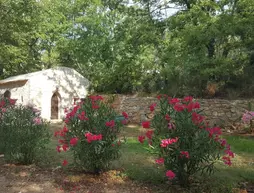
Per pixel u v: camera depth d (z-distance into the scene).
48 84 20.03
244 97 14.33
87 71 23.45
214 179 4.92
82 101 5.48
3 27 17.22
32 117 6.20
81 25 24.41
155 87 18.20
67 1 27.39
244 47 14.02
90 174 5.14
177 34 14.44
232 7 13.97
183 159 4.23
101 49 22.02
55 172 5.30
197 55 13.34
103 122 5.00
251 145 8.54
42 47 29.31
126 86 19.50
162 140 4.00
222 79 15.37
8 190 4.35
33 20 18.56
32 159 6.00
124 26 17.83
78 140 4.85
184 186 4.50
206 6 14.17
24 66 28.64
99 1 24.06
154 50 18.12
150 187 4.52
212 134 4.14
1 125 6.13
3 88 22.20
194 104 4.35
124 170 5.39
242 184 4.79
